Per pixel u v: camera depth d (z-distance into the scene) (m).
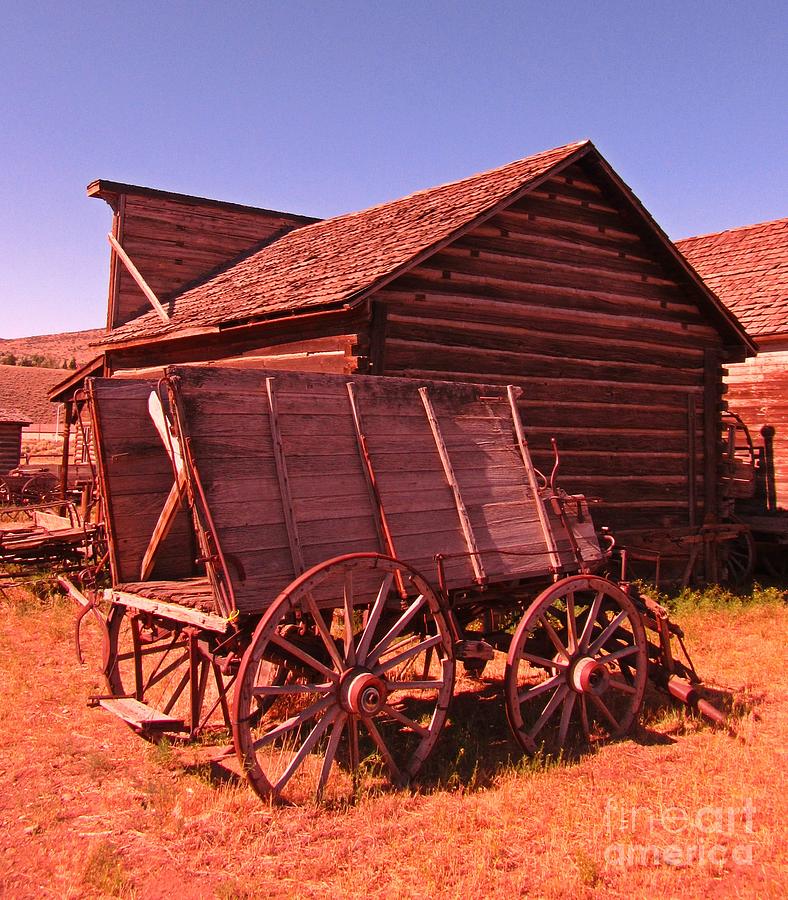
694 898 4.14
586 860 4.39
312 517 5.43
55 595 11.18
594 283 12.29
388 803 5.07
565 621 7.16
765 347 16.12
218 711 6.84
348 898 4.09
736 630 10.32
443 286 10.61
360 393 5.99
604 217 12.52
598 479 12.12
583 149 11.59
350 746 5.34
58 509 15.52
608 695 7.26
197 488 5.02
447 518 6.07
